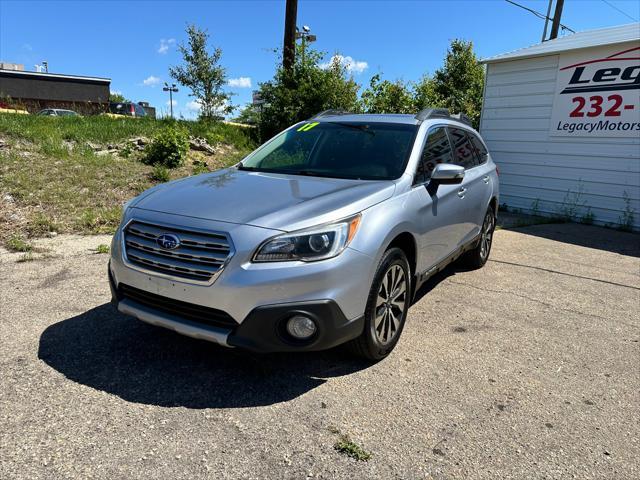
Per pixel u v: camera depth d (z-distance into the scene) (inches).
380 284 128.5
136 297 125.8
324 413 112.2
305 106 515.2
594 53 387.2
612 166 388.5
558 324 173.3
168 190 141.3
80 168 343.0
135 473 91.0
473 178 204.7
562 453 102.7
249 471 92.9
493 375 133.9
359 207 125.3
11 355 131.0
